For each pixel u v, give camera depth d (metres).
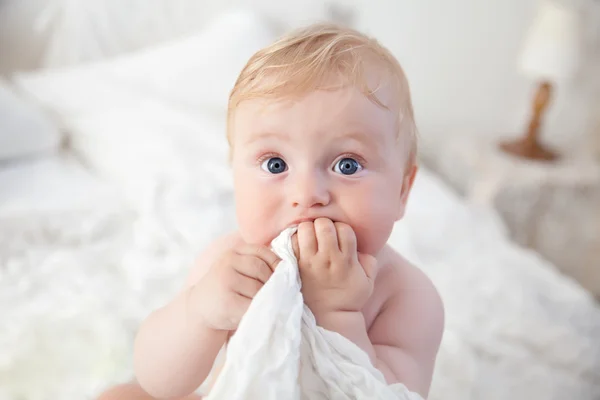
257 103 0.53
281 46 0.57
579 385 1.00
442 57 2.38
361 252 0.53
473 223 1.53
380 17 2.25
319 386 0.48
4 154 1.38
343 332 0.49
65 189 1.33
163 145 1.43
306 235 0.49
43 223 1.21
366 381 0.47
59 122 1.64
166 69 1.89
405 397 0.49
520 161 2.23
